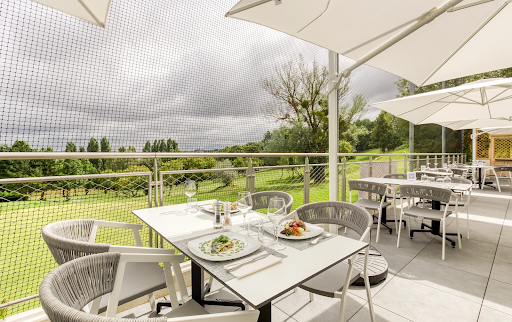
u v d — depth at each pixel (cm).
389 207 526
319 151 1356
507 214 494
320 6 140
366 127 1354
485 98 333
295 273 100
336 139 327
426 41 182
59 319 65
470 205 577
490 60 207
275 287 90
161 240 229
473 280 246
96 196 248
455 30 171
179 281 132
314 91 1331
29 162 245
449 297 219
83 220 163
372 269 251
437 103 365
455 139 1203
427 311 200
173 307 131
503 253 309
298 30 165
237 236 137
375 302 212
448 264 280
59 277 89
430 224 428
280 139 1245
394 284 240
